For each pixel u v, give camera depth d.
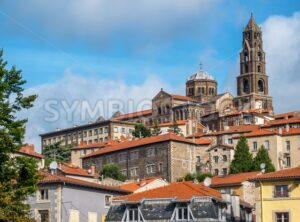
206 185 125.25
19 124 83.50
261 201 109.94
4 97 83.69
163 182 148.38
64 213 111.94
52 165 123.38
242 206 118.75
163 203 104.12
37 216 112.56
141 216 104.19
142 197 105.88
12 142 81.88
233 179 150.38
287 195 108.50
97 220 117.44
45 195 113.12
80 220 114.50
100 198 119.06
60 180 112.12
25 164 83.50
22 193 81.31
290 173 110.25
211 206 102.00
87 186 116.31
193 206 102.44
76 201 114.38
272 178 109.56
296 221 107.25
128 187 142.75
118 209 106.50
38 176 84.75
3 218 78.31
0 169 82.06
